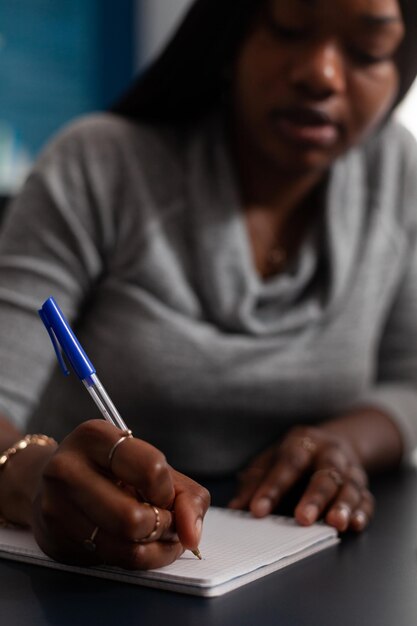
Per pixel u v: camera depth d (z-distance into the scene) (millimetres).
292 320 1401
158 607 719
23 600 732
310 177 1394
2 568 815
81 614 702
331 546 917
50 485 770
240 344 1354
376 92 1262
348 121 1268
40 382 1244
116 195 1357
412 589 780
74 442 783
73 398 1381
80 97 3604
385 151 1553
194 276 1368
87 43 3594
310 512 957
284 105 1237
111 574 783
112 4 3609
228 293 1361
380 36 1218
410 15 1238
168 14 3617
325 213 1428
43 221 1303
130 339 1326
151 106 1405
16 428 1062
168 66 1356
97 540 757
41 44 3545
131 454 750
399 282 1608
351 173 1485
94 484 752
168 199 1372
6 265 1278
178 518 769
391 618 709
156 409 1339
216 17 1283
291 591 767
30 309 1251
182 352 1329
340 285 1434
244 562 796
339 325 1444
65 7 3559
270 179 1394
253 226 1423
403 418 1446
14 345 1222
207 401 1351
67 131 1390
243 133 1374
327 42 1222
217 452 1390
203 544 854
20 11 3512
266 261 1438
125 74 3631
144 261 1342
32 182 1336
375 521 1031
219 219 1366
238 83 1312
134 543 750
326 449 1106
